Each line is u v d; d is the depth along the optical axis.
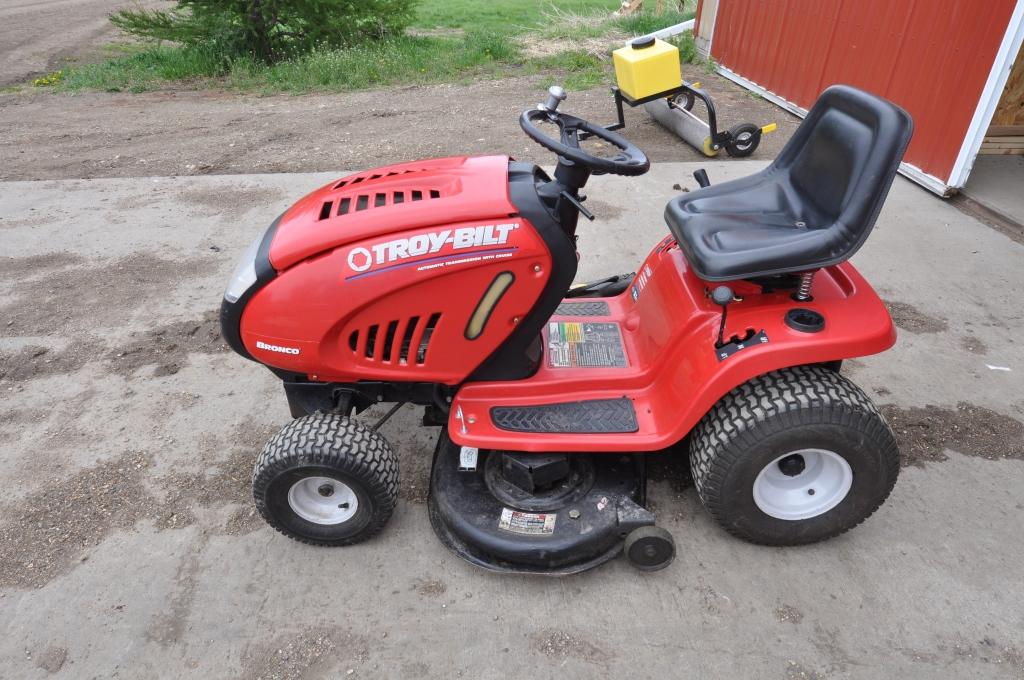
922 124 5.47
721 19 9.02
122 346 3.76
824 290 2.32
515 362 2.46
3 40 15.48
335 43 11.72
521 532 2.33
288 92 9.60
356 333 2.33
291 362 2.36
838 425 2.15
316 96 9.27
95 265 4.61
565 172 2.23
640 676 2.09
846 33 6.40
